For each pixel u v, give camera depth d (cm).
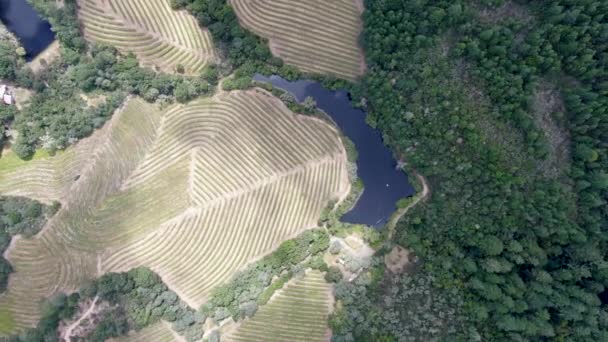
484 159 7288
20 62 7806
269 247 8050
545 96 7144
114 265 7625
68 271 7544
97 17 7912
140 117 7981
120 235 7694
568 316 6919
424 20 7388
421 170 7962
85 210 7681
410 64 7588
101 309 7438
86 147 7838
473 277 7450
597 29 6731
